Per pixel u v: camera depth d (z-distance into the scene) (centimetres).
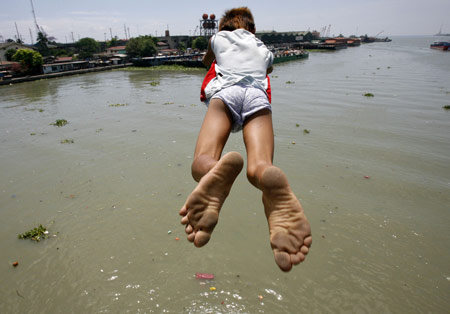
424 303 589
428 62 5491
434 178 1055
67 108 2352
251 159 165
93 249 742
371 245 737
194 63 5703
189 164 1187
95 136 1577
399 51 9881
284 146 1353
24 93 3288
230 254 708
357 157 1232
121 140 1498
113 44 10500
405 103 2106
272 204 149
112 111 2172
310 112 1928
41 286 648
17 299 621
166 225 820
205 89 210
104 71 5816
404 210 873
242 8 243
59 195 996
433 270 666
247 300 593
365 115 1831
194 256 705
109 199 957
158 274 660
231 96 192
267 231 782
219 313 567
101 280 653
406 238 760
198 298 598
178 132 1595
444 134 1481
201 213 150
